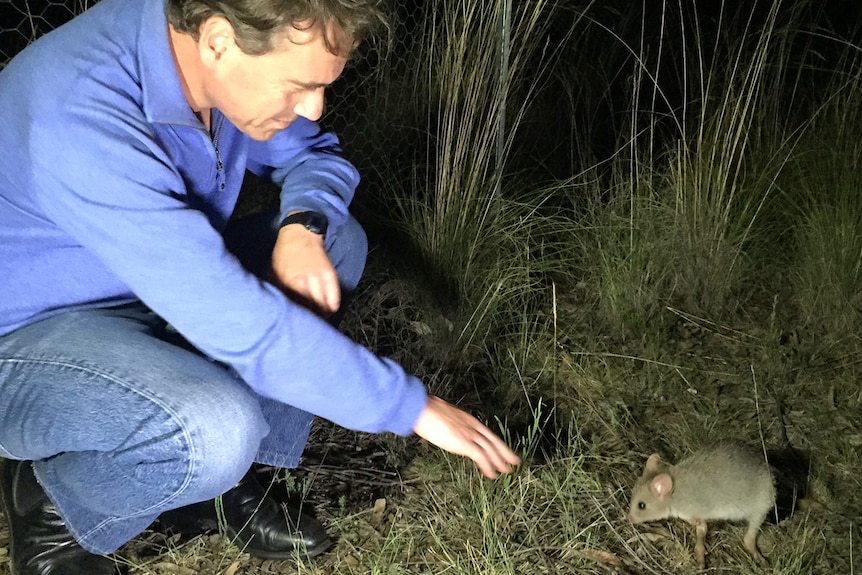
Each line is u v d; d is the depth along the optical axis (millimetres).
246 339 1567
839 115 4262
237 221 2312
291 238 1960
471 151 3748
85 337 1685
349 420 1656
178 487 1713
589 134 4500
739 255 3850
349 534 2381
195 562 2242
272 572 2242
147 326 1831
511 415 2973
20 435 1710
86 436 1673
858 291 3582
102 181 1511
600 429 2951
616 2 5293
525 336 3271
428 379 3098
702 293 3754
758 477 2422
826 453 2881
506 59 3670
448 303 3510
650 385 3176
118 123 1539
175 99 1641
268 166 2314
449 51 3756
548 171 4449
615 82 5090
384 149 4148
